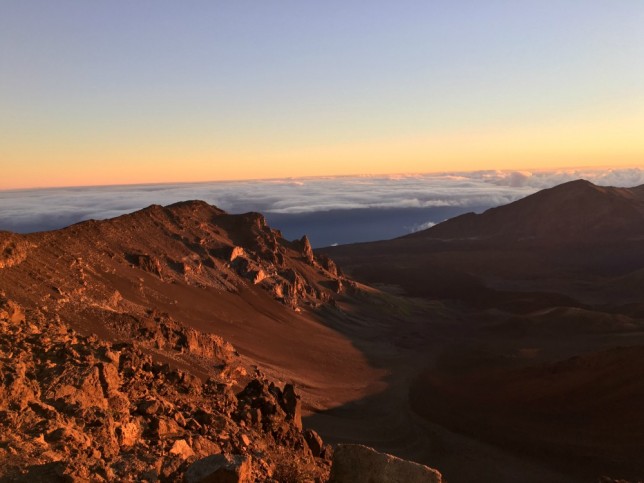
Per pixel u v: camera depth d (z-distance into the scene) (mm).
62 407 16094
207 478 12156
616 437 50938
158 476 13367
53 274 71500
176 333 63781
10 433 13273
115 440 15188
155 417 18141
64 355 19703
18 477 11008
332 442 52000
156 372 26156
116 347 26453
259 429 25875
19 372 16469
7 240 69562
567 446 51938
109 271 86875
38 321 26000
